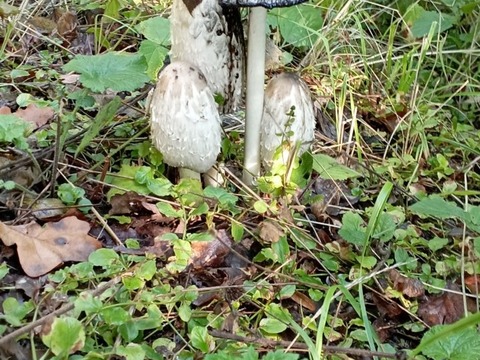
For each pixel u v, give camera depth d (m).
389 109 0.67
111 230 0.44
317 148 0.60
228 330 0.38
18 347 0.33
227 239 0.45
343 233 0.46
